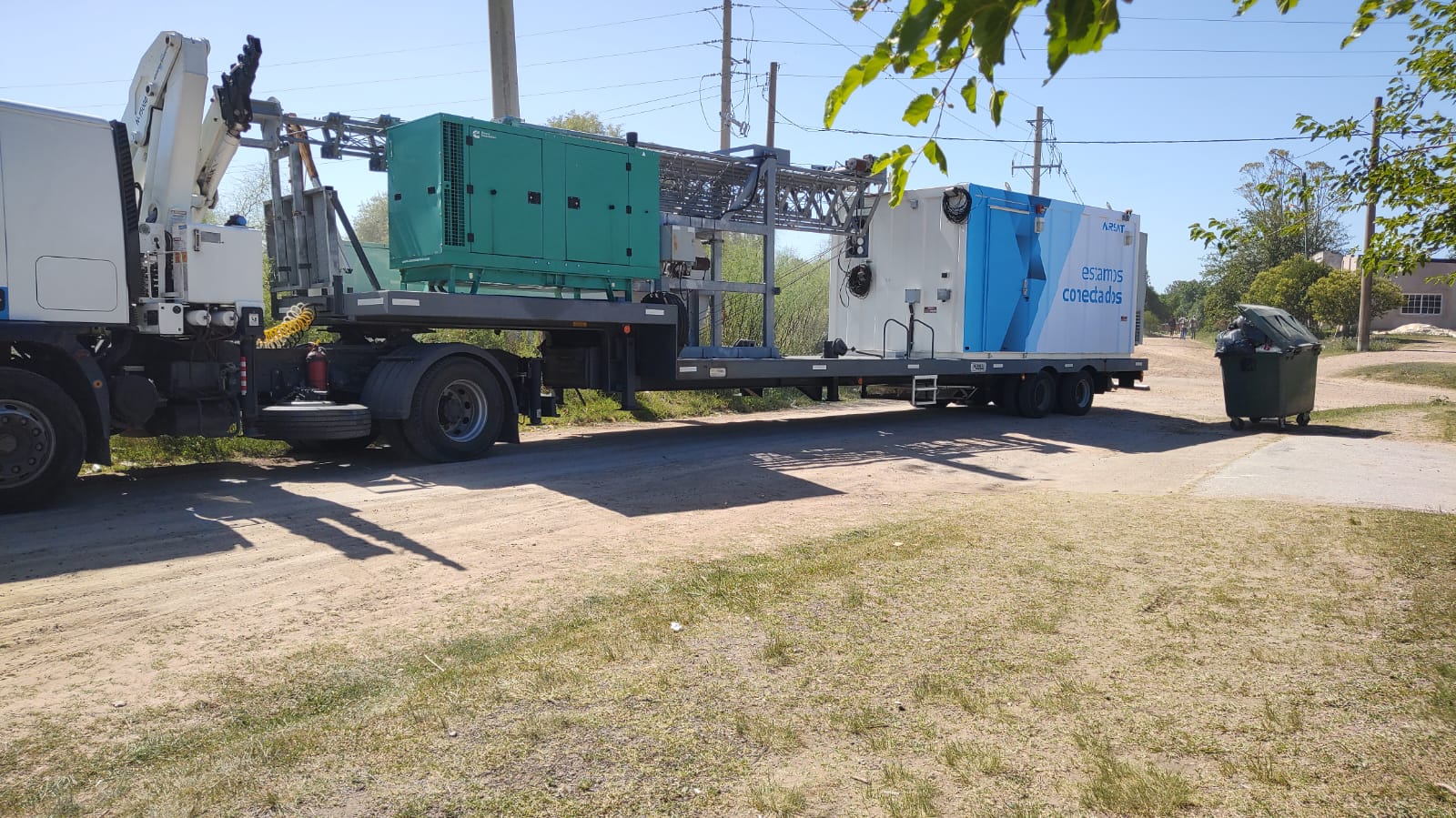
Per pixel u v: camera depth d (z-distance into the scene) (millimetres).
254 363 9133
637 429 14320
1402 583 5254
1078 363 17422
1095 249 17703
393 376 10031
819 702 3688
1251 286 52875
